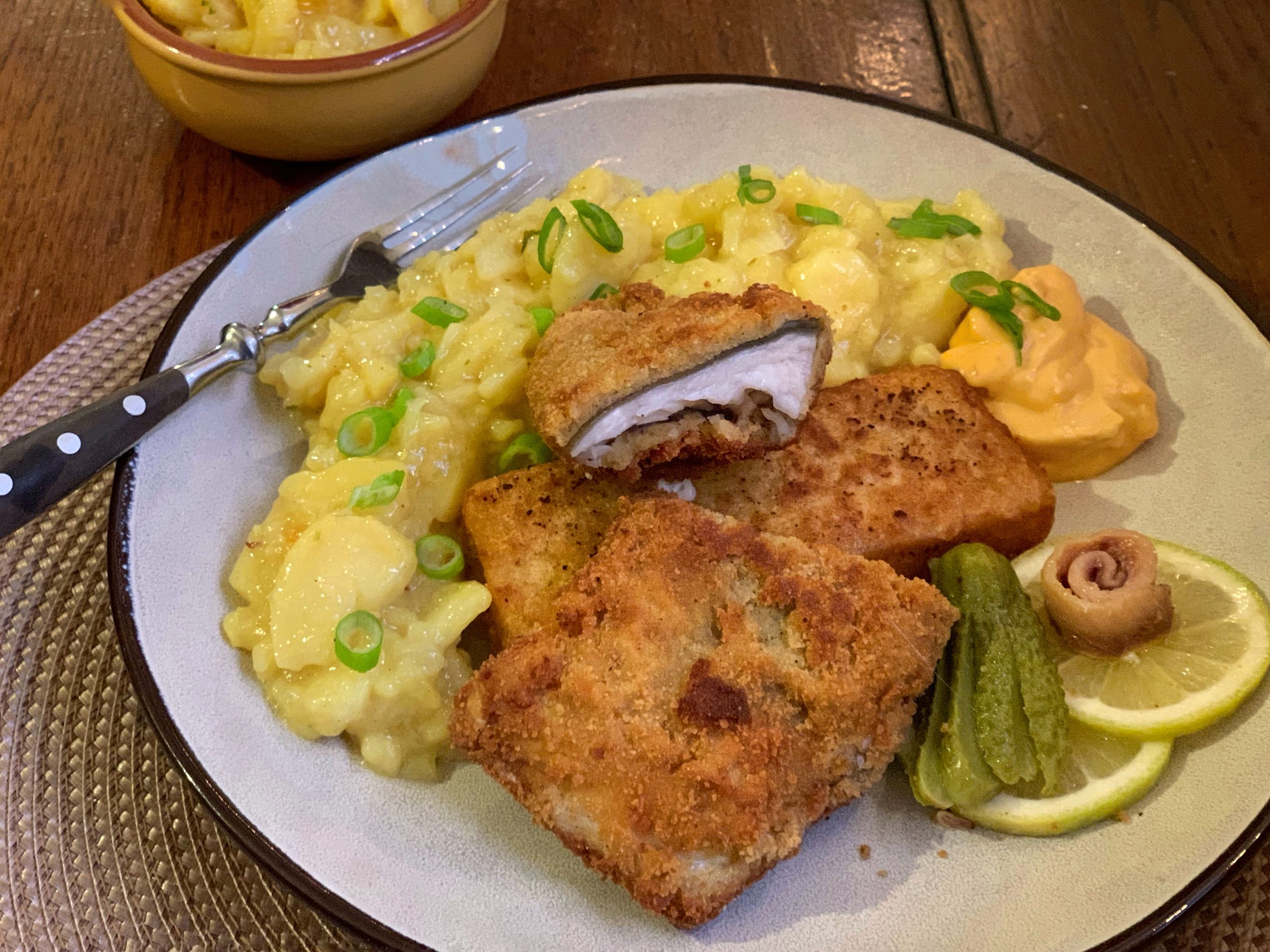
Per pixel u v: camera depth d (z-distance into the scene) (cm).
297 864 19
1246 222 33
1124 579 22
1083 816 20
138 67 32
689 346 24
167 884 21
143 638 21
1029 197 30
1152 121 36
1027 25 40
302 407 27
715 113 31
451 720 21
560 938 19
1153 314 27
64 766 22
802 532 24
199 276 28
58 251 32
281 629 22
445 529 26
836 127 31
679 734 20
